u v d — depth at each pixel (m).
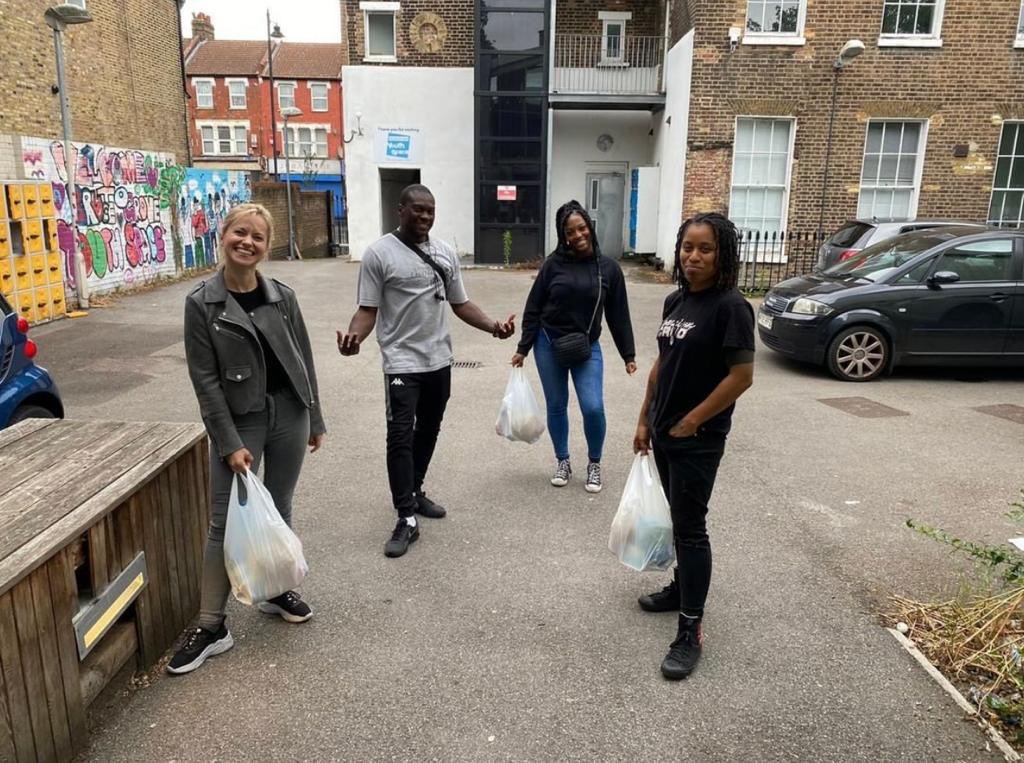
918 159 14.72
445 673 3.03
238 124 44.53
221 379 2.98
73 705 2.47
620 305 4.82
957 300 8.04
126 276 14.30
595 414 4.78
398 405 4.07
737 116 14.59
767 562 3.98
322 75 44.34
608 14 18.84
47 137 12.34
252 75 44.03
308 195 23.97
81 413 6.69
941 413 6.92
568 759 2.57
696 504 2.97
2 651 2.13
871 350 8.14
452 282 4.27
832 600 3.60
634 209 18.53
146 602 2.96
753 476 5.25
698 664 3.09
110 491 2.70
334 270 17.62
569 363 4.70
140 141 16.08
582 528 4.39
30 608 2.24
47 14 11.05
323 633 3.30
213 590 3.06
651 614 3.48
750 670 3.06
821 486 5.07
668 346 3.01
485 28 16.81
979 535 4.31
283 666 3.06
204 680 2.97
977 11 14.00
